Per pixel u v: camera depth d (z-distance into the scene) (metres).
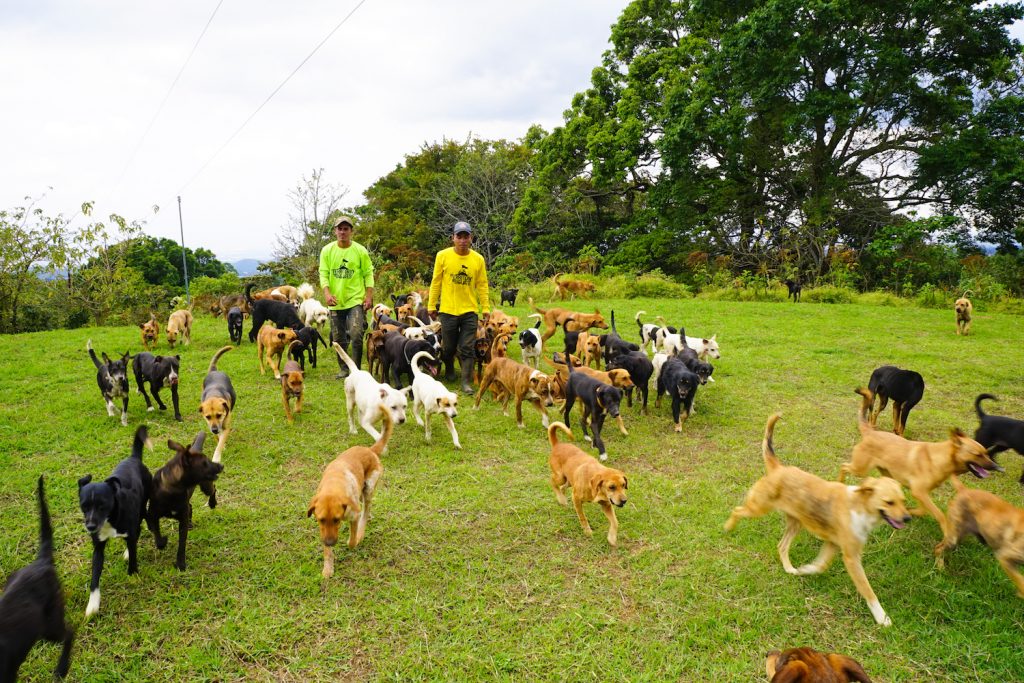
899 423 6.84
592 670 3.43
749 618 3.85
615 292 21.67
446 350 8.93
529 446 6.73
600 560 4.52
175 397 7.28
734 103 24.89
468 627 3.77
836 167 25.72
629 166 29.28
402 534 4.82
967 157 21.66
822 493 4.05
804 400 8.30
